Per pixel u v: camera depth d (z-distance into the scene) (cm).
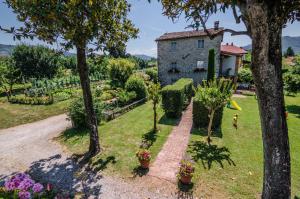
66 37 629
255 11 319
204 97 999
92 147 907
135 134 1148
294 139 1107
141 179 709
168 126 1291
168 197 615
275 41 326
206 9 451
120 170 768
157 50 2942
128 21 837
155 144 1005
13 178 472
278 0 315
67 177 734
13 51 3572
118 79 3177
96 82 3747
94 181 704
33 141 1107
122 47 852
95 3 656
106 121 1430
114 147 971
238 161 823
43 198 485
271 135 365
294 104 2125
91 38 688
